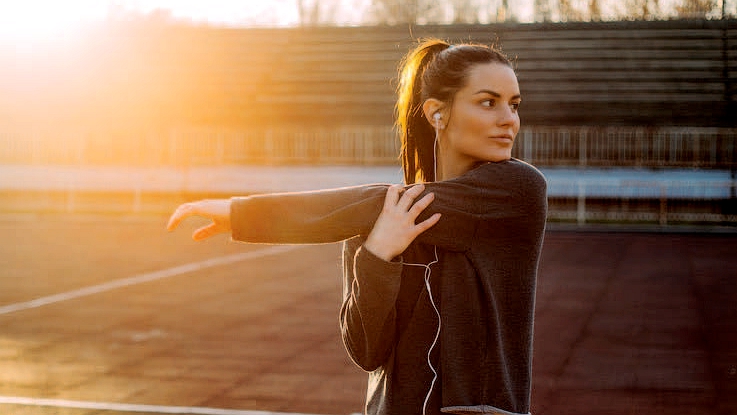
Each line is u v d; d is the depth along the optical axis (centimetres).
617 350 902
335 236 206
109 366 821
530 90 2948
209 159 2945
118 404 688
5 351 884
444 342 203
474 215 203
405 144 236
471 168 217
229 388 742
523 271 207
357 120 3020
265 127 2945
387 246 199
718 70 2934
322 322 1055
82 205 2883
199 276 1489
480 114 209
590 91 2919
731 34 3027
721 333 992
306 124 3045
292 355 872
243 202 207
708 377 789
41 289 1322
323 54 3331
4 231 2294
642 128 2608
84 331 993
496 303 204
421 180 233
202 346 913
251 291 1316
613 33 3077
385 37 3334
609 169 2580
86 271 1544
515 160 213
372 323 202
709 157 2564
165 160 2966
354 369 812
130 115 3177
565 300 1233
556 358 866
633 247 1961
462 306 203
